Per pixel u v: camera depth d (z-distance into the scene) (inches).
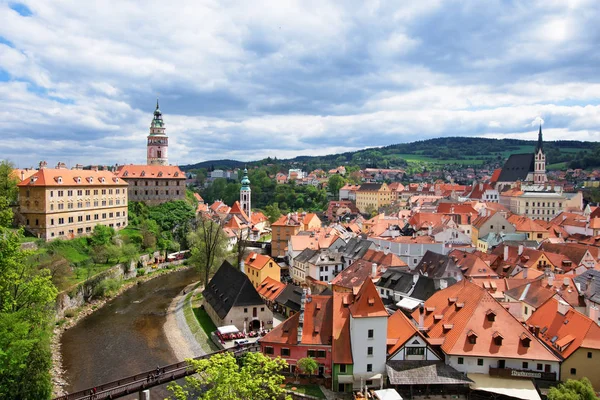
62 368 3491.6
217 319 4271.7
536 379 2753.4
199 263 5949.8
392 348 2992.1
